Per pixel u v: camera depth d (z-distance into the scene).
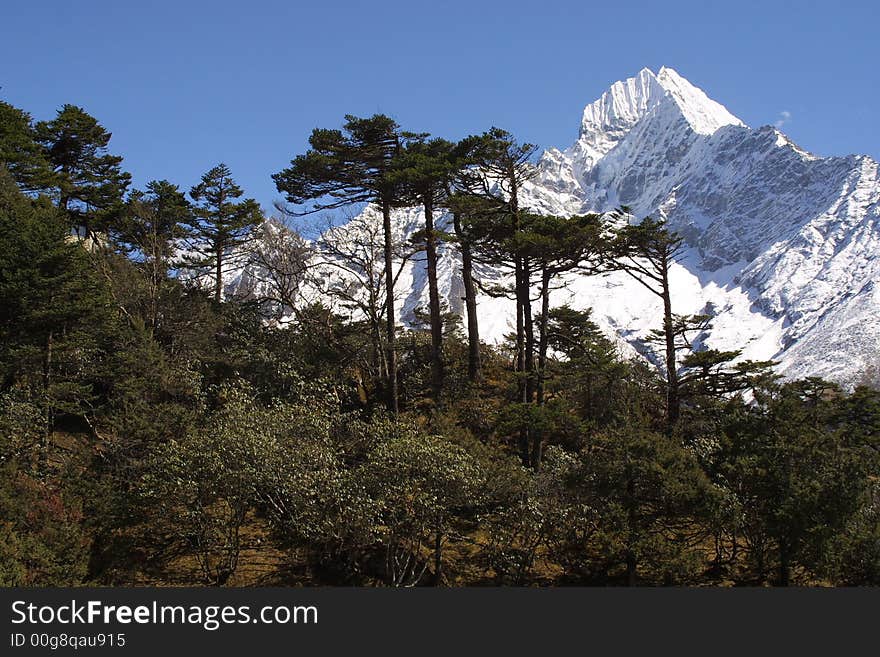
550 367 36.97
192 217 47.38
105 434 32.84
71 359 33.22
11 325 30.06
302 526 25.38
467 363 43.16
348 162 37.38
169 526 26.86
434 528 27.22
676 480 27.39
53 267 30.42
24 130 42.75
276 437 26.56
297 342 40.59
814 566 26.81
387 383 40.06
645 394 37.59
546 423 32.25
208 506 27.02
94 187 44.16
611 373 35.88
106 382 34.19
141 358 33.16
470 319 40.81
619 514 27.34
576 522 28.23
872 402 33.78
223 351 40.12
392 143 38.62
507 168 36.03
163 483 25.20
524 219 35.88
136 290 39.06
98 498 26.23
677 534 28.92
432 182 35.12
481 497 27.75
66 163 45.16
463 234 36.62
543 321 36.56
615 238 35.00
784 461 27.73
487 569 28.75
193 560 27.69
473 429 36.50
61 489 26.17
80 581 23.38
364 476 25.77
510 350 42.00
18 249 29.64
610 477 28.14
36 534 23.48
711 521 27.58
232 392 29.94
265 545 28.86
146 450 28.59
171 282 43.12
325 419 28.97
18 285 28.52
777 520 27.05
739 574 29.25
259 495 26.50
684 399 34.78
